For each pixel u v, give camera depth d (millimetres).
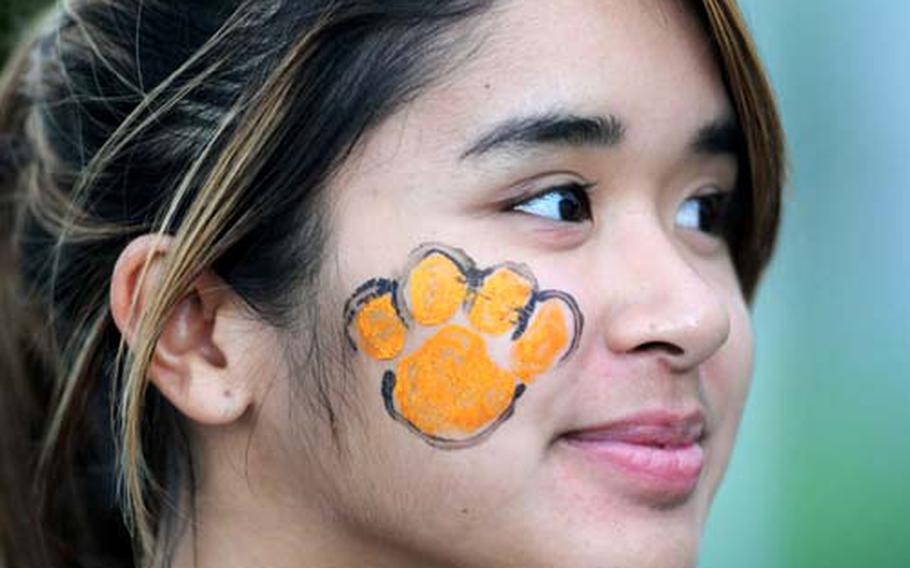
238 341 3582
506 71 3434
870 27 6746
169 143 3648
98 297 3877
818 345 6910
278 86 3486
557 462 3441
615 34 3496
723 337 3496
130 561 4441
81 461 4293
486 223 3438
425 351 3410
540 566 3424
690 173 3639
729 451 3725
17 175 4367
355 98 3445
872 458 6852
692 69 3578
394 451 3443
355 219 3453
